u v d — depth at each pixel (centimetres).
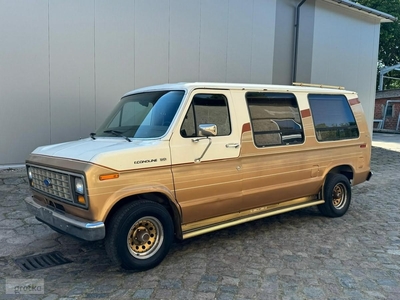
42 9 770
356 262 452
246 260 456
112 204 383
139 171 402
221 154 472
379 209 712
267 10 1176
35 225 575
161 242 430
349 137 661
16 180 739
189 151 441
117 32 870
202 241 525
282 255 473
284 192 558
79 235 381
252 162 509
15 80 755
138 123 479
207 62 1042
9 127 758
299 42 1281
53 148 462
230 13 1077
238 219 510
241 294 370
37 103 783
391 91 3048
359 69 1552
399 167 1238
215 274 416
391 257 470
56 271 425
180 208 440
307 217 650
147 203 415
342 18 1433
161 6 934
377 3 3066
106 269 430
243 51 1126
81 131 841
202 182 455
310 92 611
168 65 962
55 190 419
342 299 360
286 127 560
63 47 802
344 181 651
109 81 870
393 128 3067
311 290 379
